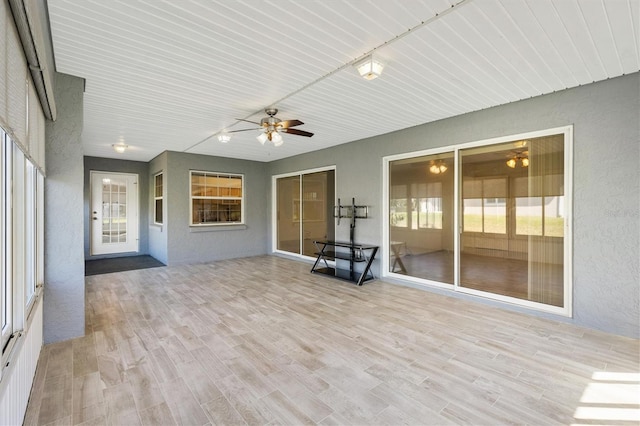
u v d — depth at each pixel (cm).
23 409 181
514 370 236
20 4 133
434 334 302
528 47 240
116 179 736
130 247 756
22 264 193
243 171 753
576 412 189
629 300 291
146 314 357
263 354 262
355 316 351
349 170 569
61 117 285
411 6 191
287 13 197
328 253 615
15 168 195
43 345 276
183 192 659
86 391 210
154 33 217
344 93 330
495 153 386
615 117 297
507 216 377
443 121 429
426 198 458
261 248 788
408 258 484
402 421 182
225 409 192
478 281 404
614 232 299
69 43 229
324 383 220
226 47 237
